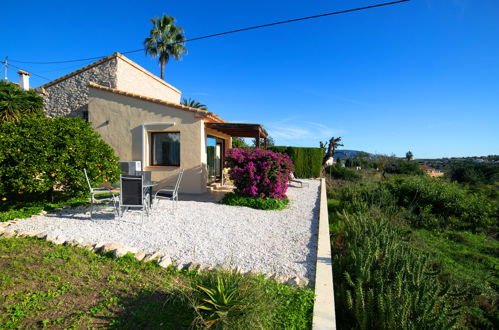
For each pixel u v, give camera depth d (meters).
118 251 3.72
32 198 7.18
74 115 12.70
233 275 2.56
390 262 3.53
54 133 6.36
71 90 12.77
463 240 6.21
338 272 3.71
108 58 12.14
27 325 2.22
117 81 12.04
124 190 5.61
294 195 9.88
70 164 6.34
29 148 5.77
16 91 11.95
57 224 5.25
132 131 10.06
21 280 2.92
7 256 3.54
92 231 4.83
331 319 2.38
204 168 9.66
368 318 2.65
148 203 6.08
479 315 3.39
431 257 4.82
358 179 16.44
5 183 5.58
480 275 4.43
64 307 2.49
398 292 2.84
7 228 4.98
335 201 10.39
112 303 2.57
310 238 4.80
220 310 2.16
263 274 3.29
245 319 2.08
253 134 12.23
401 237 6.04
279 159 7.75
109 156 7.27
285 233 5.06
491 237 6.40
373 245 3.98
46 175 5.90
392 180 10.23
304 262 3.76
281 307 2.53
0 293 2.67
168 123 9.56
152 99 9.70
